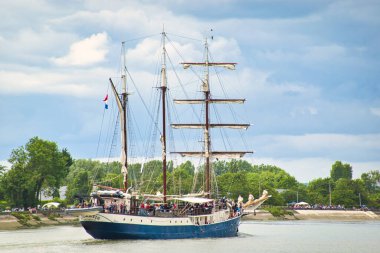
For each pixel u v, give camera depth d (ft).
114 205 471.21
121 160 514.27
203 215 513.45
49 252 400.47
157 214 492.54
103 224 458.50
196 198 519.19
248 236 586.86
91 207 454.40
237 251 433.89
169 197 535.60
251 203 596.70
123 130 514.68
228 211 556.92
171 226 486.38
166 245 445.78
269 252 439.63
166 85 551.18
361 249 484.33
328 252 459.32
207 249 433.48
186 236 497.46
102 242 458.09
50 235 545.44
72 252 399.24
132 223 466.29
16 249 417.08
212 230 522.06
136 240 469.16
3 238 511.40
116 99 513.45
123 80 517.55
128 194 477.36
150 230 474.90
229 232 548.31
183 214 506.07
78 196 486.38
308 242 537.24
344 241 555.69
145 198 536.83
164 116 543.80
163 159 540.11
